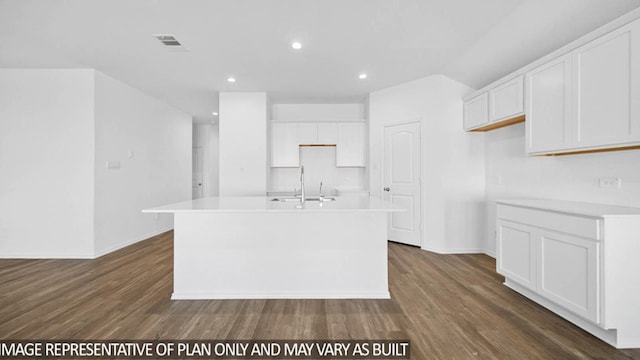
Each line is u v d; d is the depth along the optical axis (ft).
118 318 7.33
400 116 14.75
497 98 10.82
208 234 8.57
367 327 6.89
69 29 9.09
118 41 9.92
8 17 8.37
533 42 9.23
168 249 13.96
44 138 12.35
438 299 8.43
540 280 7.62
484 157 13.30
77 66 12.10
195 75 13.30
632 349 5.98
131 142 14.94
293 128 17.42
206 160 25.58
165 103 18.15
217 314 7.55
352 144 17.31
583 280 6.42
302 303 8.23
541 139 8.67
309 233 8.61
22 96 12.32
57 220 12.41
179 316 7.44
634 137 6.19
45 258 12.41
